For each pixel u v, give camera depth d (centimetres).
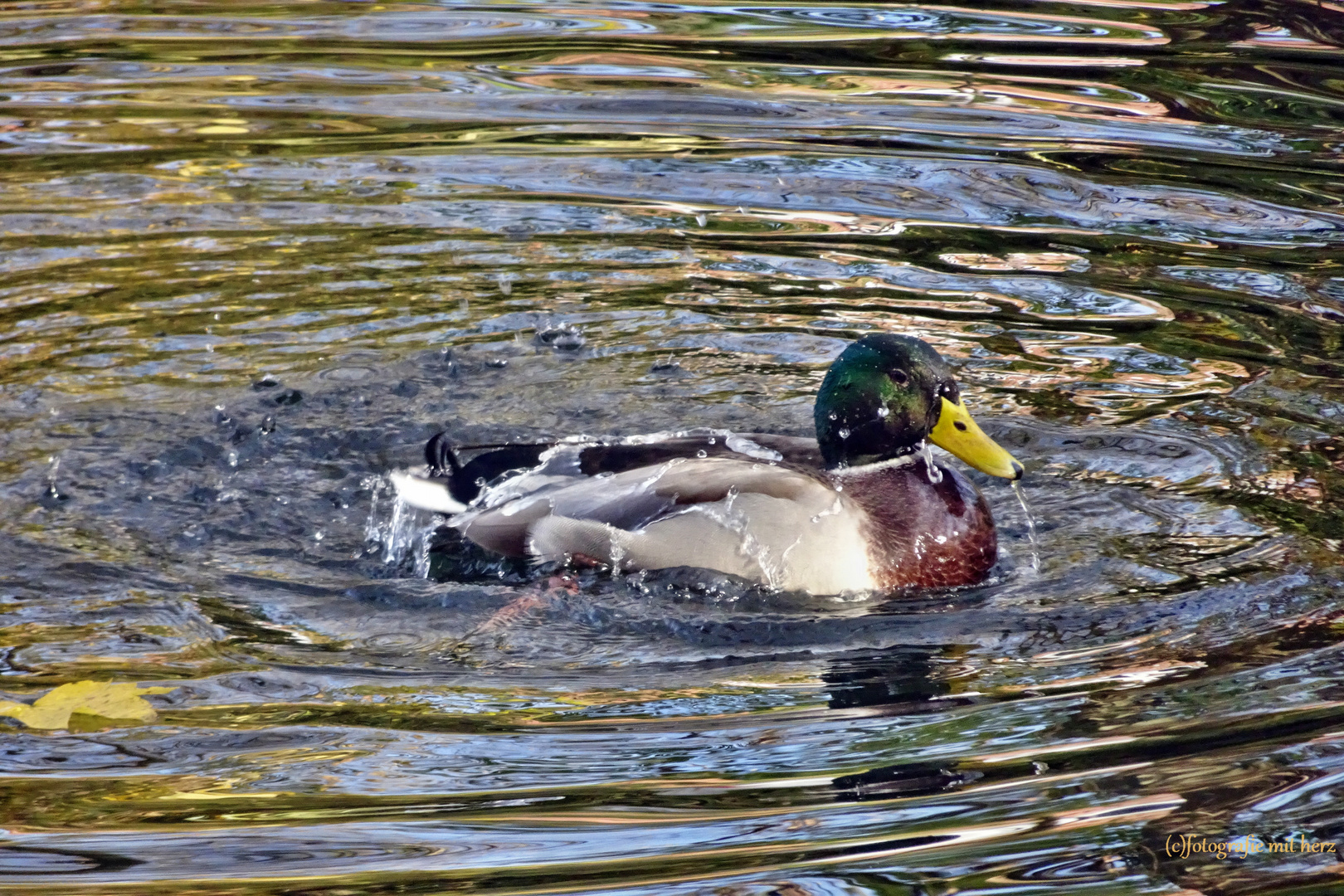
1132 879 593
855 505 932
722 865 616
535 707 780
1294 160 1602
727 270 1393
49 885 609
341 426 1130
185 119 1758
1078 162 1617
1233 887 589
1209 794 657
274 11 2209
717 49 2006
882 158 1638
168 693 787
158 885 608
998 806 658
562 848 634
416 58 1980
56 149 1658
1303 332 1241
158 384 1178
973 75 1881
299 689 796
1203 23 2069
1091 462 1062
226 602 898
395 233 1470
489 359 1234
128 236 1449
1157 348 1227
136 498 1022
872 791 677
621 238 1459
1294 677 770
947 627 870
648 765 711
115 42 2050
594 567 939
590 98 1825
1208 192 1532
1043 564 943
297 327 1284
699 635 870
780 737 738
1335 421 1099
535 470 992
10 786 693
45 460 1061
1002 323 1278
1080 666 807
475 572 952
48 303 1309
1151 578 912
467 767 711
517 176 1605
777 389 1186
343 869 619
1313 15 2089
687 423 1135
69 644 840
